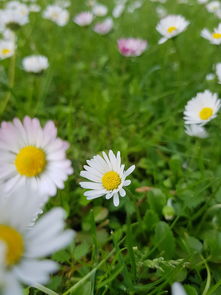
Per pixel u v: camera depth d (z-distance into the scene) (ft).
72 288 0.25
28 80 0.62
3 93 0.58
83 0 1.08
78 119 0.52
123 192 0.25
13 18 0.58
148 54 0.66
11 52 0.61
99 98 0.53
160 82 0.61
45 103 0.59
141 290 0.27
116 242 0.27
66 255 0.29
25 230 0.16
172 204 0.34
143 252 0.30
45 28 0.83
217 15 0.83
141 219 0.34
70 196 0.37
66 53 0.71
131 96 0.57
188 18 0.90
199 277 0.28
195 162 0.41
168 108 0.54
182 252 0.30
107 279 0.26
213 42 0.47
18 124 0.27
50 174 0.27
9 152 0.27
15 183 0.27
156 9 0.97
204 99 0.37
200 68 0.67
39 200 0.17
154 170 0.40
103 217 0.34
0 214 0.16
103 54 0.74
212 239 0.29
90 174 0.26
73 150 0.44
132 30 0.81
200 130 0.38
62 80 0.63
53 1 0.99
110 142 0.46
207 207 0.34
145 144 0.44
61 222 0.16
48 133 0.27
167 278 0.26
